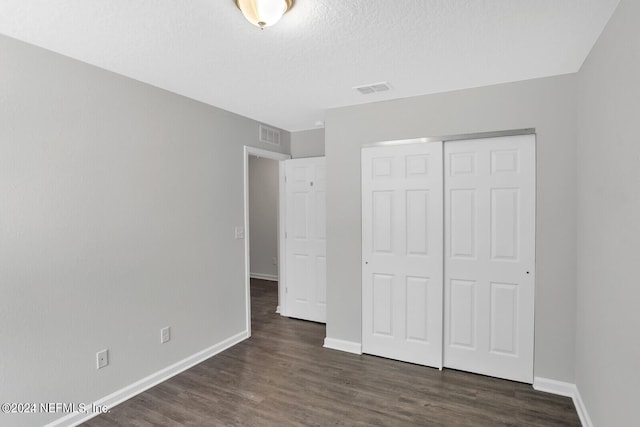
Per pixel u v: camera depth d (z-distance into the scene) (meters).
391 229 3.05
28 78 1.92
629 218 1.46
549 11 1.62
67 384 2.09
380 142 3.06
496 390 2.53
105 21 1.69
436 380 2.69
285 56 2.12
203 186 3.07
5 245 1.83
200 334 3.05
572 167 2.41
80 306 2.16
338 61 2.20
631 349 1.44
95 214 2.24
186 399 2.44
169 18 1.67
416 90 2.77
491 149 2.68
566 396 2.44
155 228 2.64
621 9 1.54
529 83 2.52
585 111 2.17
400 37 1.88
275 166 6.25
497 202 2.67
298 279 4.21
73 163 2.12
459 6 1.58
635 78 1.39
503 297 2.67
